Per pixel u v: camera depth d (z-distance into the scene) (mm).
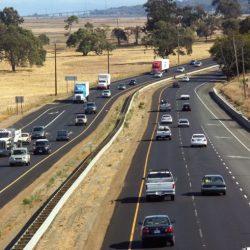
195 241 71938
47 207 89062
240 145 169000
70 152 159000
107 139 167750
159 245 70125
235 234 75250
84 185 115375
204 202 96625
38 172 131000
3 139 161500
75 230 81312
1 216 93688
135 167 135375
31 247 68562
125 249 69875
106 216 89312
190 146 167125
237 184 112438
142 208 93625
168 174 99625
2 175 128375
